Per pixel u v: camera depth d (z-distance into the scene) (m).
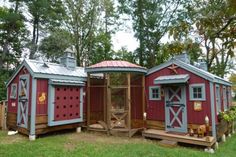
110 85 10.09
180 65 9.43
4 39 20.70
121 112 9.89
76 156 6.60
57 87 9.72
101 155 6.75
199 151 7.60
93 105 11.56
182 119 9.15
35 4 21.12
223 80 10.41
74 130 10.85
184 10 18.64
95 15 22.81
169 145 8.20
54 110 9.50
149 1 20.81
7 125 10.97
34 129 8.90
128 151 7.27
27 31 22.14
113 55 23.89
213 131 8.28
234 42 2.00
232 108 12.16
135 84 11.06
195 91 8.95
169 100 9.65
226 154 7.31
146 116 10.46
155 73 10.36
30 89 9.30
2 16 19.89
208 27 2.05
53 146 7.77
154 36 20.72
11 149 7.29
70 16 22.73
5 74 18.80
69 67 11.43
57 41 20.73
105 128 10.08
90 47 23.50
